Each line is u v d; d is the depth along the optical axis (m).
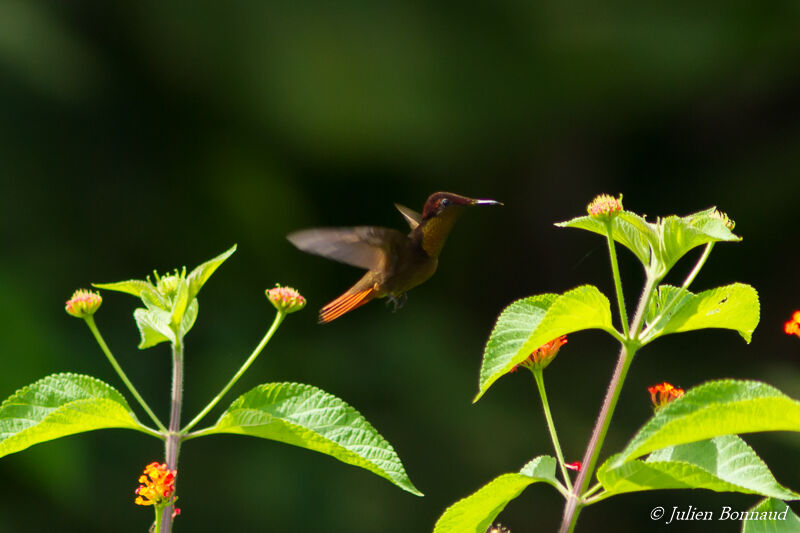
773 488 3.51
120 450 4.29
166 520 3.55
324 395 3.56
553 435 3.54
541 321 3.52
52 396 3.57
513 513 4.68
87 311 3.57
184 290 3.58
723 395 3.50
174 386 3.57
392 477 3.55
